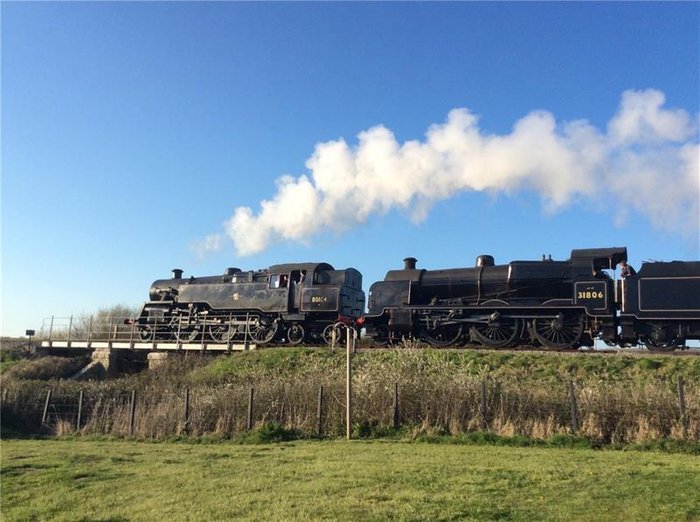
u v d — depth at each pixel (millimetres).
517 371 18359
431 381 16656
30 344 34594
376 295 23250
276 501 8547
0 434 18656
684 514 7480
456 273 22531
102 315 39656
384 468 10891
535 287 20906
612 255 20141
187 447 15062
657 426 14047
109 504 8797
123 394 21344
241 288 28625
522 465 11078
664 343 19047
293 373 21281
